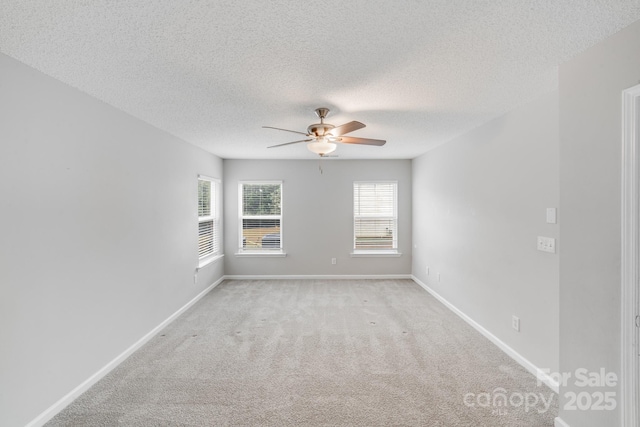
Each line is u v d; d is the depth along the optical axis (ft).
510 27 5.04
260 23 4.90
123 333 9.16
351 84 7.36
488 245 10.44
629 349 5.00
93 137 8.01
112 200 8.72
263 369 8.59
